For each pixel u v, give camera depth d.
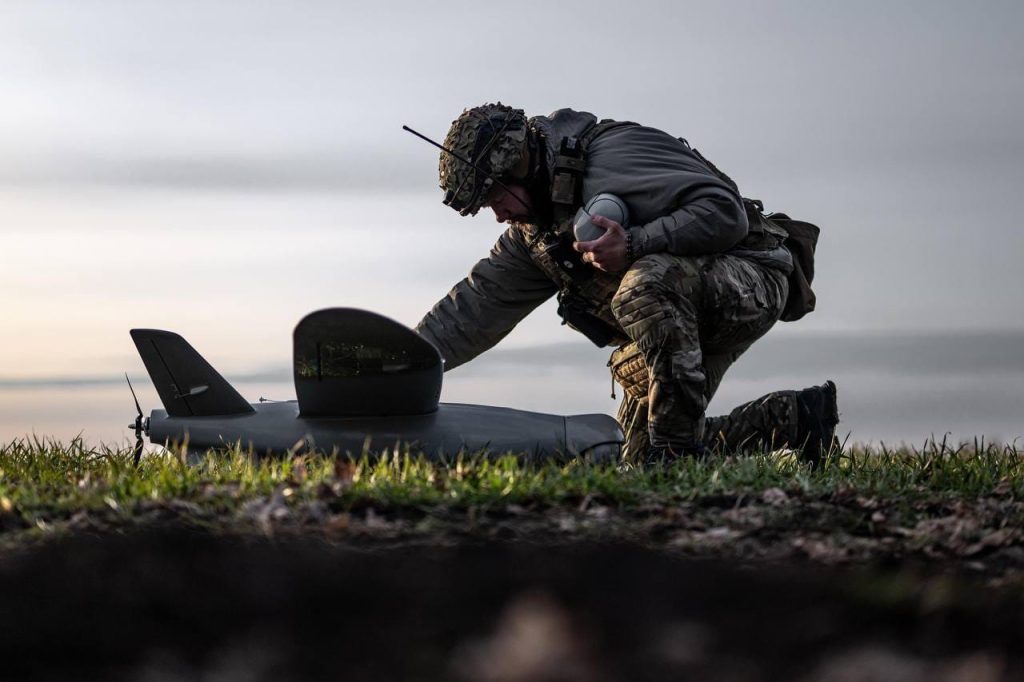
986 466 5.29
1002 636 2.90
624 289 5.59
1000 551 3.89
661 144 5.91
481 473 4.38
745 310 5.85
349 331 4.95
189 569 3.31
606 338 6.35
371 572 3.29
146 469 4.91
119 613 3.00
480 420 5.14
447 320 6.61
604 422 5.23
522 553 3.51
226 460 4.98
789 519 4.15
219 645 2.83
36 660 2.77
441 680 2.62
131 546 3.52
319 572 3.28
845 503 4.47
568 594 3.12
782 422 6.31
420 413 5.12
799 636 2.87
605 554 3.51
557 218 6.03
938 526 4.13
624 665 2.70
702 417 5.64
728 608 3.04
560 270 6.22
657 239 5.61
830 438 6.35
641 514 4.16
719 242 5.68
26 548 3.57
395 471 4.52
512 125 5.91
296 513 3.95
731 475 4.74
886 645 2.85
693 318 5.61
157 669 2.72
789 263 6.19
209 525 3.78
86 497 4.09
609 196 5.73
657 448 5.60
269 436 5.09
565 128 6.05
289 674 2.67
